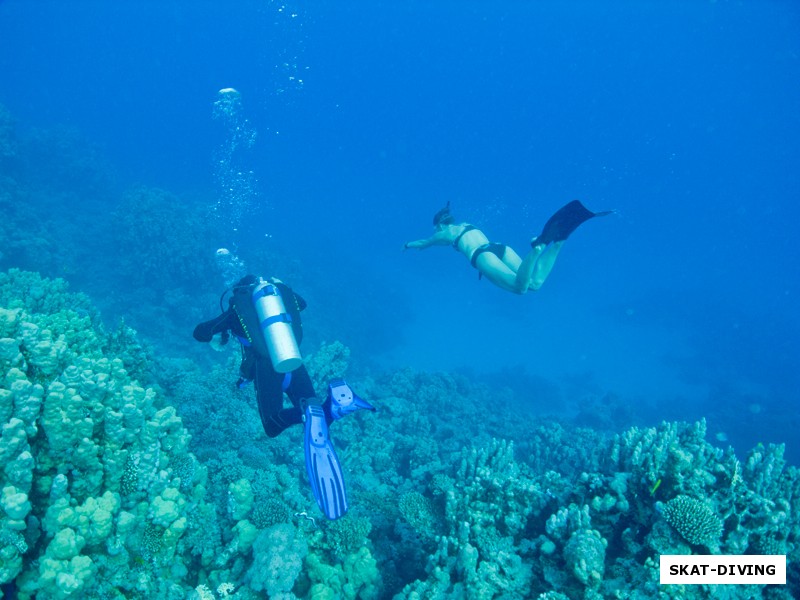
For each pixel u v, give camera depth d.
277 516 5.72
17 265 16.92
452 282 41.03
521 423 16.55
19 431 3.54
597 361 31.36
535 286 5.18
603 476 5.62
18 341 4.34
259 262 25.14
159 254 19.42
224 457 6.99
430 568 5.51
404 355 26.94
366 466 9.49
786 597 4.67
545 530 5.55
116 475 4.46
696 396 28.27
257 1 143.75
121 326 7.63
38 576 3.76
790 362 33.03
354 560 5.72
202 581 5.41
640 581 4.46
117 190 30.67
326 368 11.61
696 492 4.73
